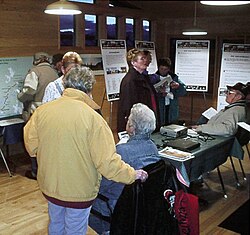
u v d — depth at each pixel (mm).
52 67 3945
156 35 7141
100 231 2145
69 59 2965
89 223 2178
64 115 1671
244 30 6438
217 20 6719
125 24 6348
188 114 7293
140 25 6637
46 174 1727
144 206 1775
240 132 3344
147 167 1832
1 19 4410
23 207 3230
